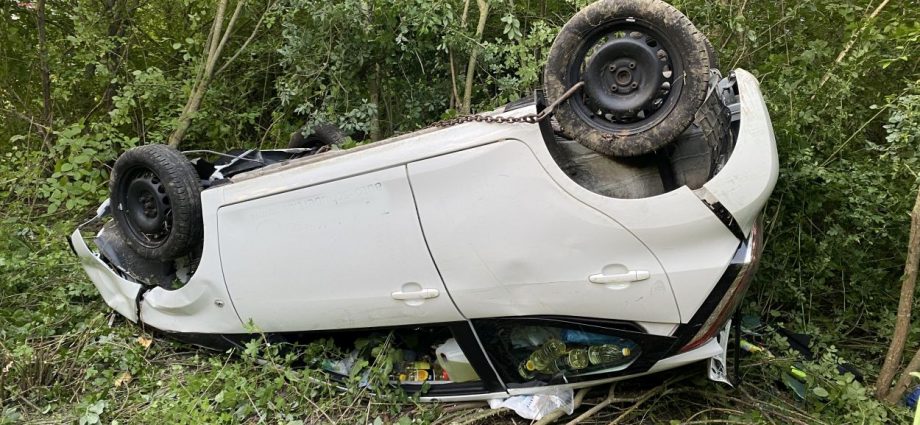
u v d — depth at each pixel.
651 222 2.12
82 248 3.61
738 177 2.06
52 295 3.76
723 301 2.15
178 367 3.01
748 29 3.58
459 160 2.30
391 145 2.47
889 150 2.96
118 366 3.15
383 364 2.65
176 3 6.35
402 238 2.42
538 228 2.22
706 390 2.60
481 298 2.36
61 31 6.36
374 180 2.44
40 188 4.70
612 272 2.20
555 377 2.50
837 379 2.48
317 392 2.81
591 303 2.25
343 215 2.52
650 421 2.56
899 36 3.26
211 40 5.49
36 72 6.32
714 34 3.81
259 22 5.34
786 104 3.30
